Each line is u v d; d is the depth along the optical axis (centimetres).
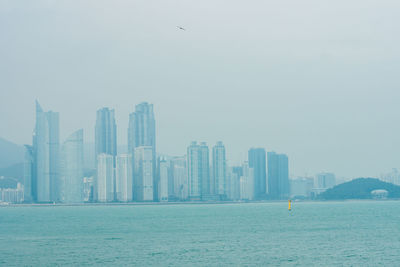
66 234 18200
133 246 14012
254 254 12112
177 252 12662
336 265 10512
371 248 12875
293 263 10812
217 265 10738
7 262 11588
